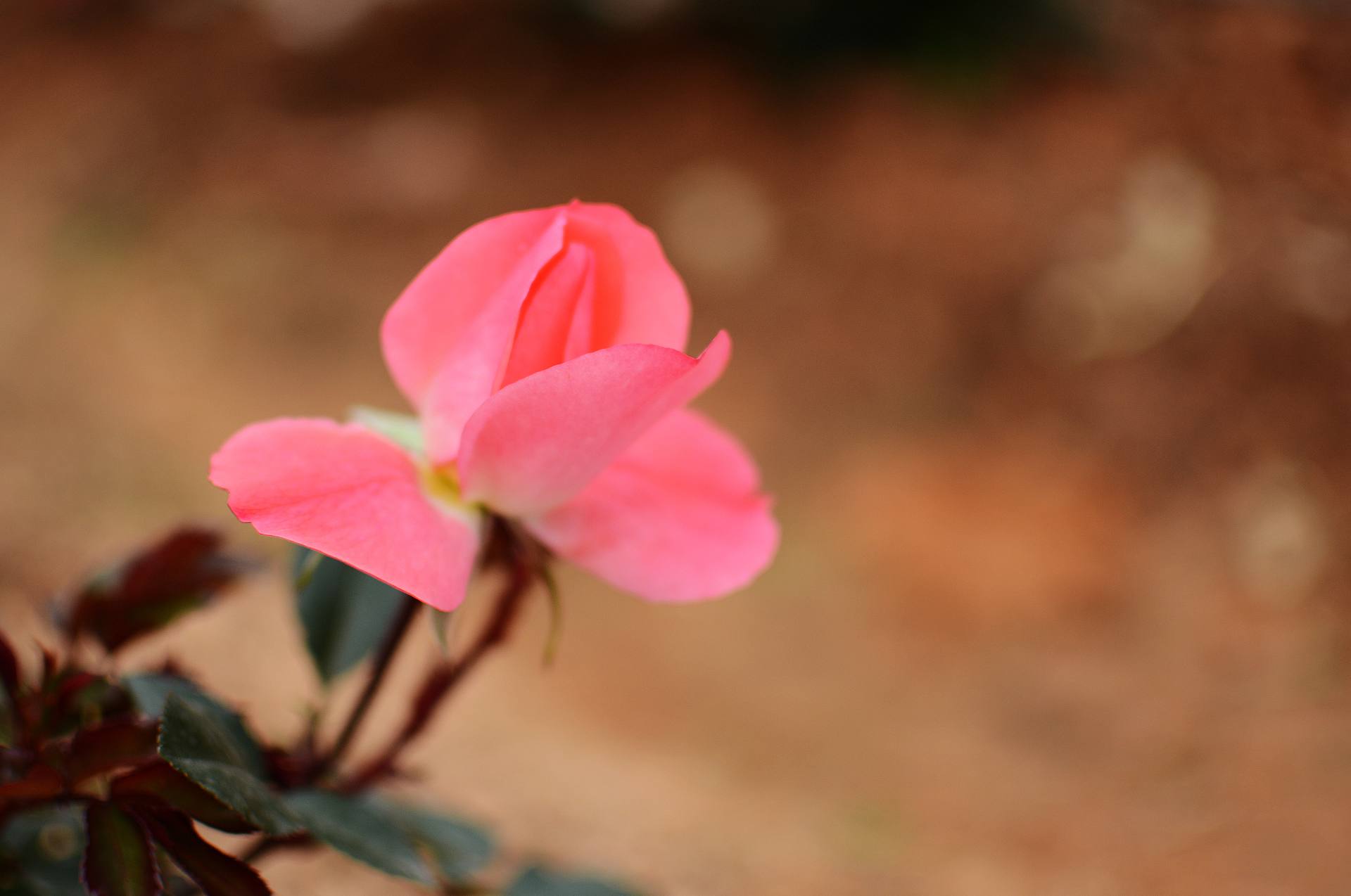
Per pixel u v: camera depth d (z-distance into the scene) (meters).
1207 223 3.02
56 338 2.84
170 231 3.48
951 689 2.33
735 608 2.54
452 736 1.33
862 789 1.84
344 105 3.99
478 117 3.88
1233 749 1.87
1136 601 2.59
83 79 4.11
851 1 3.63
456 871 0.63
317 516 0.57
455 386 0.58
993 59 3.56
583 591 2.53
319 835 0.59
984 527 2.80
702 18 3.88
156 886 0.57
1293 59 2.81
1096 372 3.08
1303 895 1.25
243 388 2.95
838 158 3.56
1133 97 3.33
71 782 0.57
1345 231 2.81
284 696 1.27
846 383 3.14
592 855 1.06
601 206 0.58
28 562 1.60
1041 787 1.83
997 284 3.27
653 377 0.57
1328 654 2.30
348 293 3.36
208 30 4.31
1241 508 2.77
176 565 0.61
